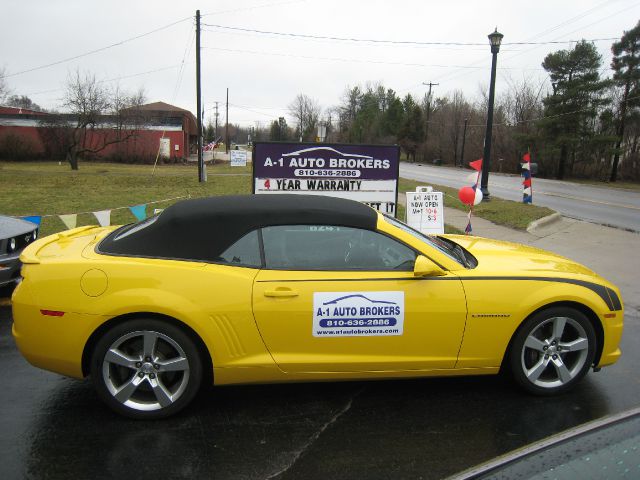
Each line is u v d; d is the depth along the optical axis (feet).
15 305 11.24
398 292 11.54
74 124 138.92
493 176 139.03
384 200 26.02
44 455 10.06
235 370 11.34
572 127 143.64
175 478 9.39
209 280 11.09
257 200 12.40
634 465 5.06
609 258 29.30
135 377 11.25
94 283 10.91
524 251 14.58
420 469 9.74
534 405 12.24
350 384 13.30
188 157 178.29
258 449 10.34
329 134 371.15
